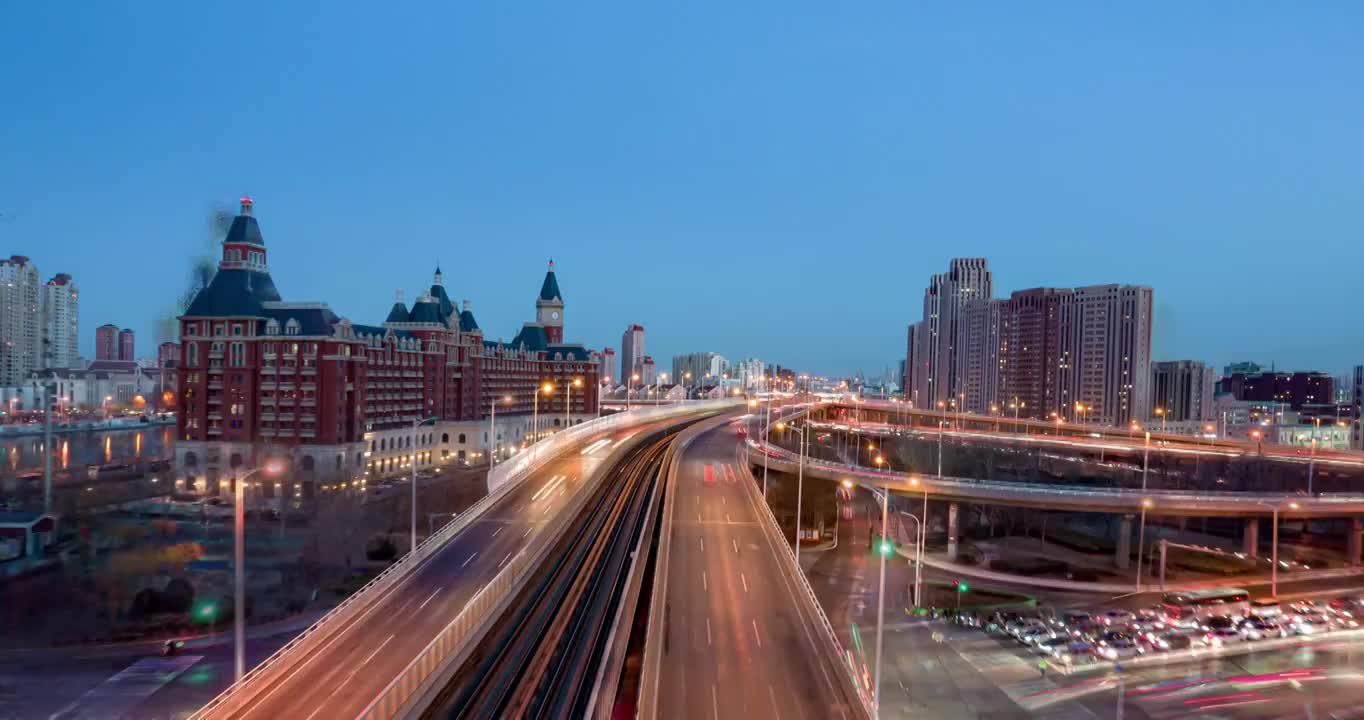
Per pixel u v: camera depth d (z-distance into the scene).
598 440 140.00
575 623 47.59
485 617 43.75
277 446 131.88
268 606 76.19
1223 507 105.00
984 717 58.84
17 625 70.44
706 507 86.25
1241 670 68.69
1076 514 140.88
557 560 58.69
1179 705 61.41
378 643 41.38
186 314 134.88
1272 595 94.62
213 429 134.12
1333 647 74.44
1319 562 113.19
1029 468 180.00
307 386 132.38
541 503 78.44
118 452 193.62
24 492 124.56
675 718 38.12
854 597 90.62
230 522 107.94
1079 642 72.81
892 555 109.88
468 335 187.25
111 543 96.25
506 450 194.75
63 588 79.94
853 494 140.75
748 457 125.94
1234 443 157.75
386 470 150.62
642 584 61.78
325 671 37.88
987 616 83.44
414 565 55.50
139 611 73.38
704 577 60.72
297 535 102.25
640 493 90.69
